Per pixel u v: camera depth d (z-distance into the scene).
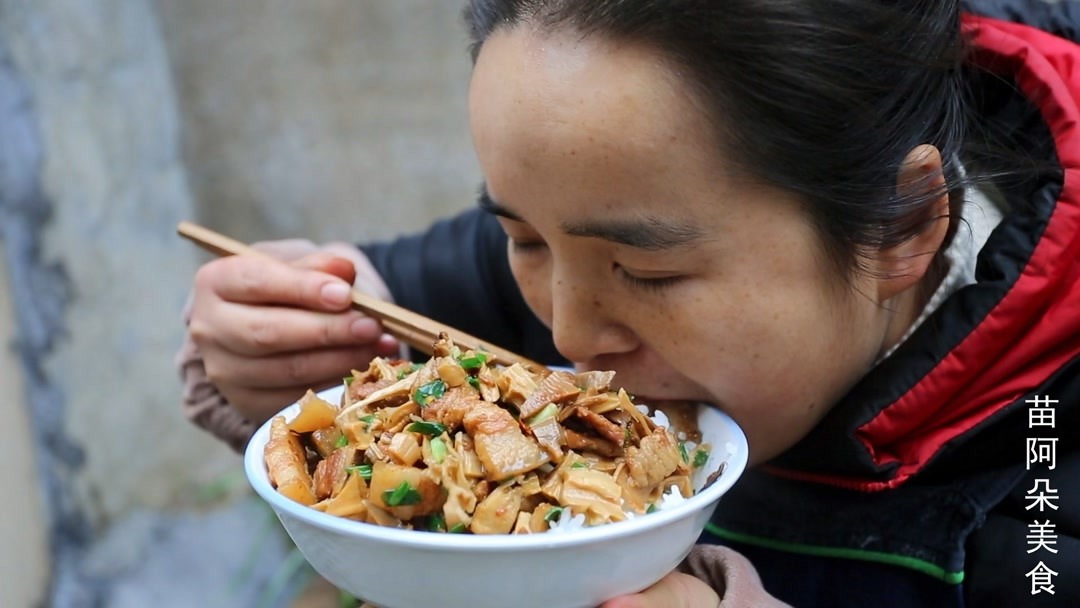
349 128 1.35
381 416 0.43
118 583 1.10
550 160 0.43
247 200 1.36
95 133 1.15
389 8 1.32
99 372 1.13
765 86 0.43
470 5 0.52
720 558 0.47
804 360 0.47
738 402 0.48
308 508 0.39
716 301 0.45
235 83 1.33
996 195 0.56
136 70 1.24
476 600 0.39
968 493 0.52
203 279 0.58
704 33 0.42
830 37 0.43
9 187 1.03
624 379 0.48
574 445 0.43
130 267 1.19
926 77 0.47
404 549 0.38
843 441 0.52
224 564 1.17
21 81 1.07
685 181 0.43
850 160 0.45
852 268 0.47
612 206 0.43
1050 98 0.53
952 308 0.51
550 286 0.49
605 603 0.40
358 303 0.55
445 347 0.46
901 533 0.53
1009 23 0.58
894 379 0.51
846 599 0.55
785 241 0.45
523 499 0.41
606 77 0.42
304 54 1.33
